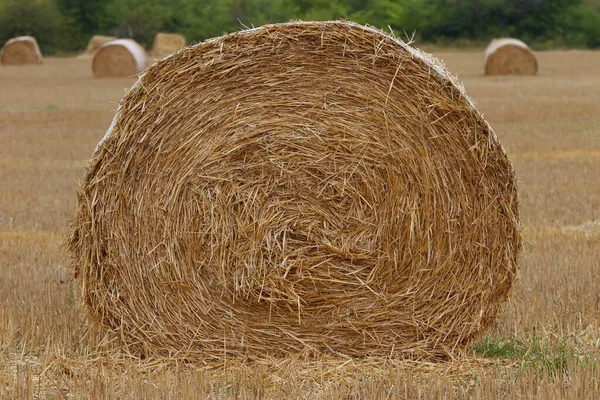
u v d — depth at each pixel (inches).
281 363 465.4
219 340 483.2
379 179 476.7
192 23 5206.7
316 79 478.0
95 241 483.8
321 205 478.9
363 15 5147.6
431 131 473.4
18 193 1001.5
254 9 5265.8
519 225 478.6
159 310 485.7
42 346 486.6
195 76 478.6
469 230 476.4
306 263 478.9
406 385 407.5
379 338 482.3
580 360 433.4
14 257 706.2
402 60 472.1
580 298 561.9
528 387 398.3
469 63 3491.6
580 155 1243.2
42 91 2399.1
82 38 5310.0
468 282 479.5
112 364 461.4
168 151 480.4
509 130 1519.4
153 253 483.5
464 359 469.7
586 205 901.8
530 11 4945.9
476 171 473.7
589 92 2190.0
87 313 489.7
